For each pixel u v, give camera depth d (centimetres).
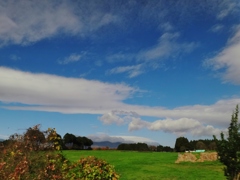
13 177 945
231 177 1401
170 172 2570
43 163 1032
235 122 1437
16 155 1036
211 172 2578
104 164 1270
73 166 1217
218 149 1451
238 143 1383
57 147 1120
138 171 2606
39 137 1100
